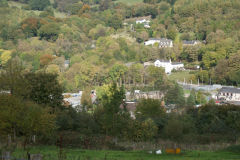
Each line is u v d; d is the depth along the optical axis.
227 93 150.50
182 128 53.56
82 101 114.88
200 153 33.31
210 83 182.88
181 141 47.62
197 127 62.72
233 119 61.59
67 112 57.31
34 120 37.16
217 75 181.62
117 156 30.88
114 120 47.22
